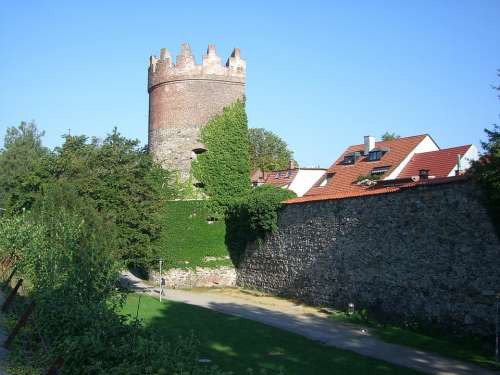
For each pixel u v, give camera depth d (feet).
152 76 149.89
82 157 109.50
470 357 63.87
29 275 63.52
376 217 89.10
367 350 67.51
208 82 142.31
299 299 111.24
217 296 120.16
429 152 141.90
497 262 66.69
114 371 31.53
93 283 55.06
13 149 241.55
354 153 159.33
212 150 140.67
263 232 126.21
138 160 110.01
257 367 56.54
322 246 103.76
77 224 66.23
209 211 139.03
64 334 39.19
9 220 91.61
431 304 76.89
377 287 88.22
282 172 199.21
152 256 109.70
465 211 71.67
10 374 36.04
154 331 40.70
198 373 30.27
